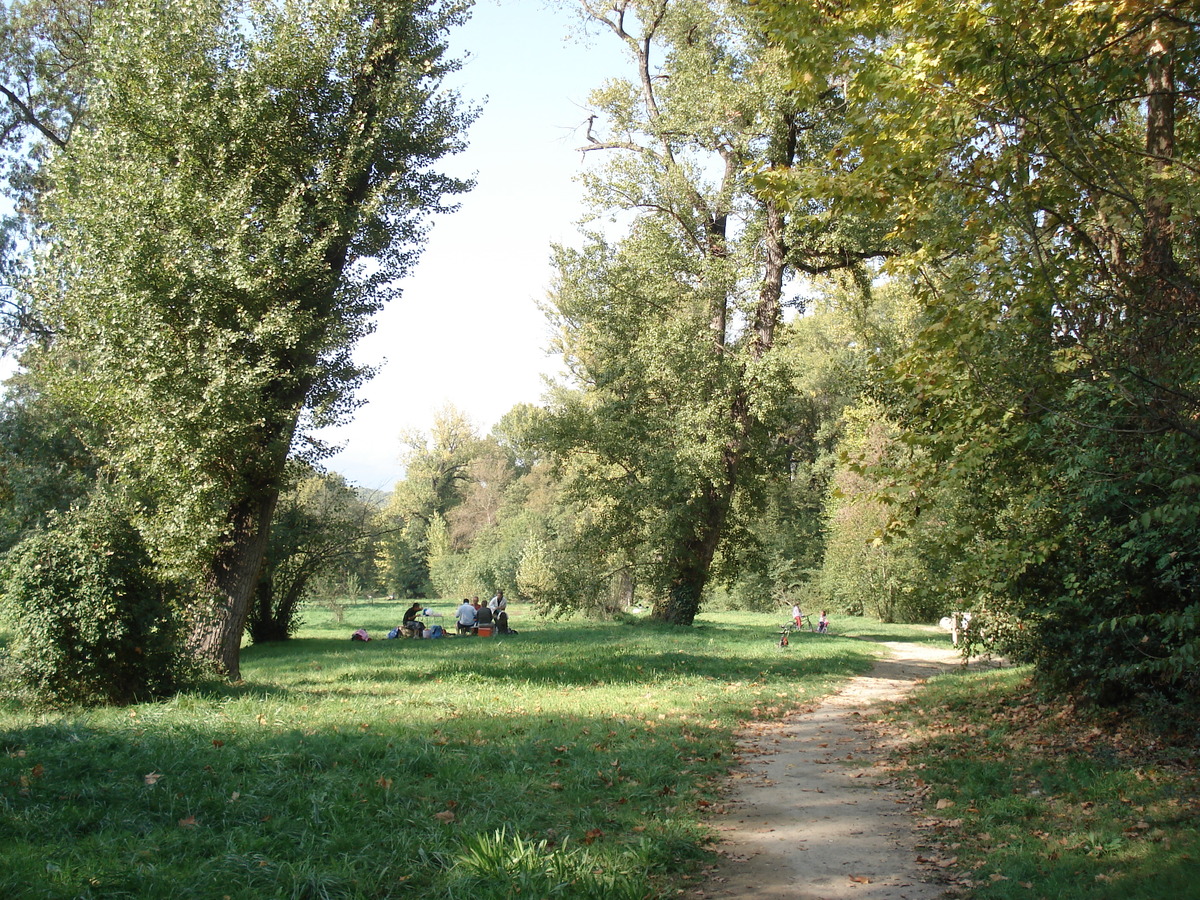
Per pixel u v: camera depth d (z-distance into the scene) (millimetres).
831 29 7785
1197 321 6695
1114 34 7422
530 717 10977
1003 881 5539
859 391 12594
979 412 7371
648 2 26875
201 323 14594
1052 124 7469
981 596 9953
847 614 48562
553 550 33156
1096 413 6770
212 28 15586
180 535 14141
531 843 5699
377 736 8672
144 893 4605
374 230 16719
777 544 53906
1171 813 6379
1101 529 8133
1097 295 7828
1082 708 10023
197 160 15234
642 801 7449
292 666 18594
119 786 6309
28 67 26859
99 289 14305
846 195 8281
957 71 7387
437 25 17703
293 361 15758
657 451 26594
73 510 11820
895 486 7949
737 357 25312
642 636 25328
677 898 5406
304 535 27094
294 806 6297
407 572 76812
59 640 10750
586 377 35062
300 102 16109
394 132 16734
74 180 15664
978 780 8109
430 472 87375
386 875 5188
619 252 26438
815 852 6328
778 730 11664
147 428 14289
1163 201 7094
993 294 7613
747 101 22469
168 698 11453
